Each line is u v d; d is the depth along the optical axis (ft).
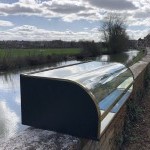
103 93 12.69
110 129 14.97
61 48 263.70
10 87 82.33
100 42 262.06
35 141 9.89
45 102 10.63
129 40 325.42
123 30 271.28
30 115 11.00
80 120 10.13
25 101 11.01
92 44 214.48
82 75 12.26
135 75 27.66
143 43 448.24
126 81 19.44
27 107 11.02
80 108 10.06
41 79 10.57
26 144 9.63
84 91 9.89
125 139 20.54
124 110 20.13
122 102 17.16
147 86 38.68
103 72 14.82
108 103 12.82
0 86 84.58
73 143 9.75
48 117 10.68
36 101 10.80
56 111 10.48
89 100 9.86
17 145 9.55
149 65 47.52
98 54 220.43
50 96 10.50
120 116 18.24
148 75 39.63
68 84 10.11
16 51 183.21
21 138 10.17
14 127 41.98
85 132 10.11
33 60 142.51
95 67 16.37
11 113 50.88
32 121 10.99
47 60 153.79
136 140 21.27
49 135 10.41
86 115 9.99
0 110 53.26
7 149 9.25
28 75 10.84
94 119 9.89
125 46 278.05
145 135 22.36
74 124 10.25
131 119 23.70
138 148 19.97
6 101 62.13
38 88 10.68
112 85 14.98
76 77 11.30
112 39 260.42
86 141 11.03
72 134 10.34
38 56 151.12
